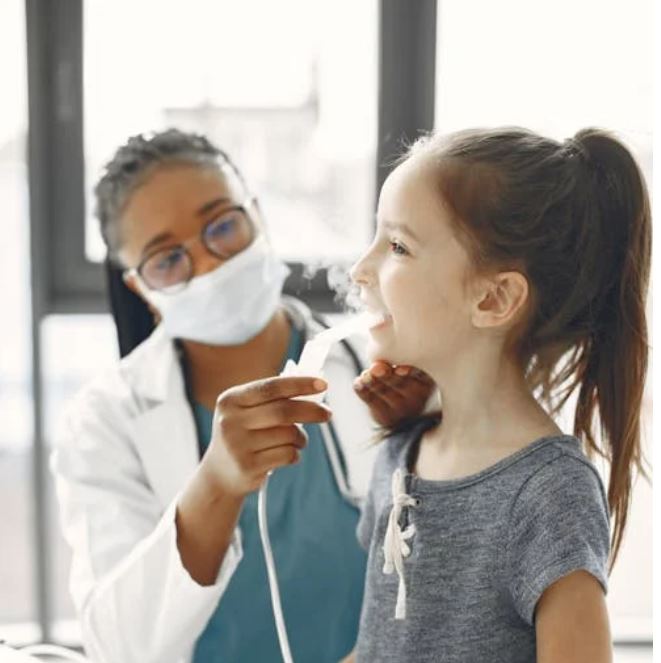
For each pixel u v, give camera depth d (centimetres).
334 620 126
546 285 85
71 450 127
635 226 87
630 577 204
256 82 208
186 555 98
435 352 85
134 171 128
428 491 85
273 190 211
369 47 206
